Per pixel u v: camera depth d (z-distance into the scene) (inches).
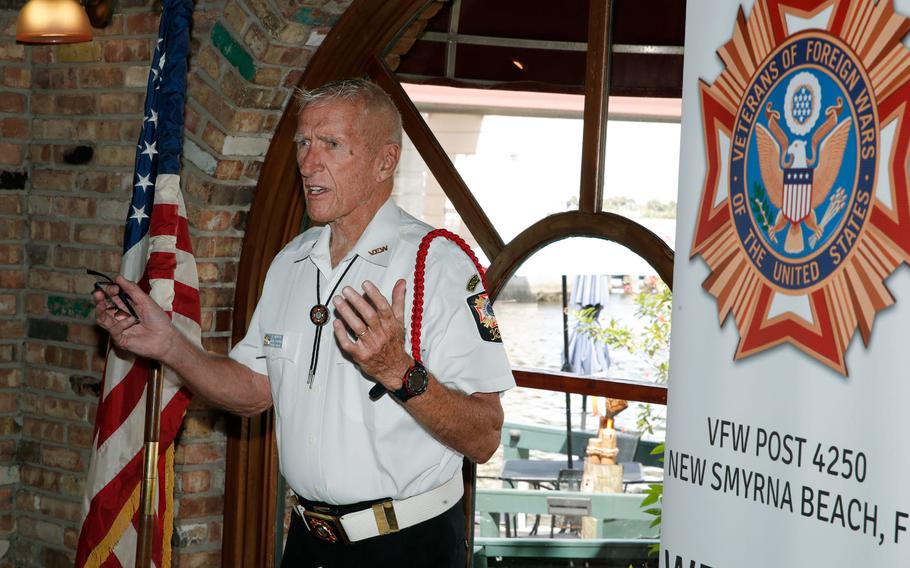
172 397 110.6
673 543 73.6
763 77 67.2
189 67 129.1
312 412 87.0
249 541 138.6
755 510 66.9
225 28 128.4
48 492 147.6
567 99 122.2
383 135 87.4
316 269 91.5
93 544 110.3
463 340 84.6
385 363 72.6
